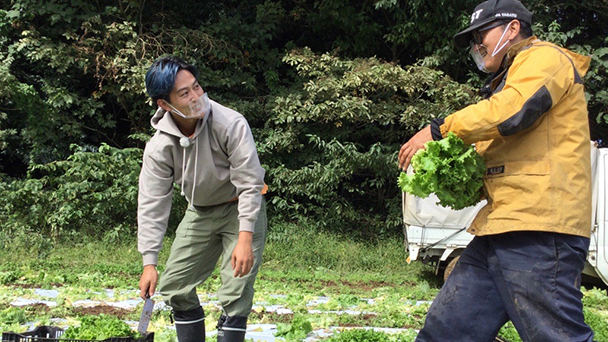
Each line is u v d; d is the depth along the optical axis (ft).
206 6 57.82
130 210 47.96
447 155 10.89
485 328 10.93
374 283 39.96
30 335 12.52
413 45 56.90
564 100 10.21
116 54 51.26
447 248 36.83
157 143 13.32
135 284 33.24
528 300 10.14
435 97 52.13
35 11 51.13
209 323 21.62
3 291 28.17
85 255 42.55
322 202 50.57
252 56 55.47
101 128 57.16
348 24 54.34
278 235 48.32
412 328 23.70
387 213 54.60
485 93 11.54
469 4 52.60
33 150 51.16
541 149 10.16
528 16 10.91
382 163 50.57
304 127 52.24
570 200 9.97
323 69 53.36
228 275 13.53
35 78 54.49
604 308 33.06
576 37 57.41
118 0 53.78
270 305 28.14
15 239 42.73
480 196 11.30
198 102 12.47
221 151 13.09
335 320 24.29
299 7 56.59
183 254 13.96
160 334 19.62
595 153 34.86
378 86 51.29
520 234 10.23
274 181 50.60
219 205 13.87
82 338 12.63
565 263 10.00
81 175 46.55
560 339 9.93
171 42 53.31
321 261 45.88
